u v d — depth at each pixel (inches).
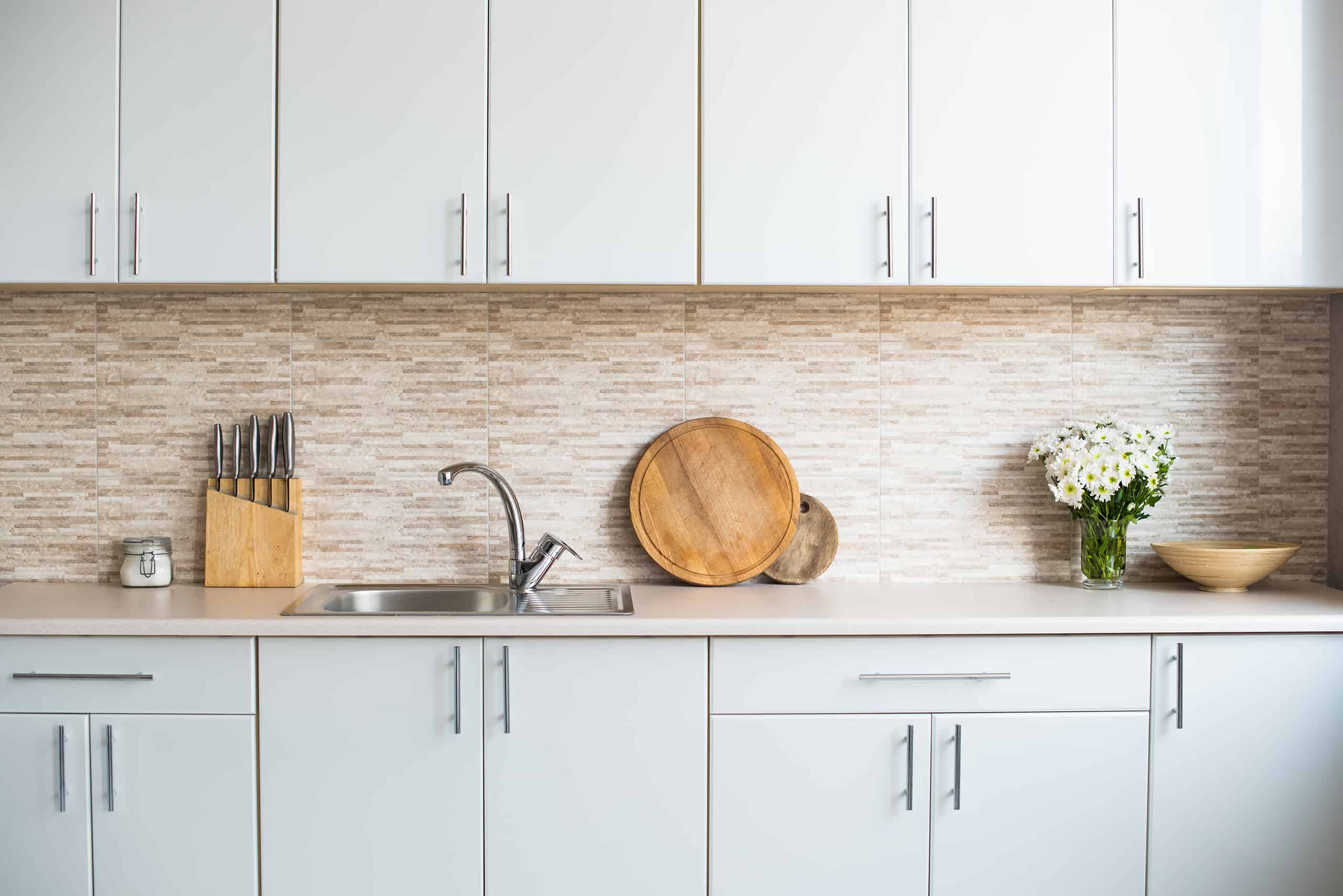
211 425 90.4
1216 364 92.4
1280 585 89.9
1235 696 76.7
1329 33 81.5
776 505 89.5
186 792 74.7
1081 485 85.4
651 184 79.3
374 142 78.9
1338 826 77.0
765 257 79.6
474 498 90.9
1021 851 76.5
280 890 75.0
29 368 90.0
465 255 78.7
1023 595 85.4
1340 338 90.6
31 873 74.5
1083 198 80.3
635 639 75.4
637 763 75.4
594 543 91.3
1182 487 92.4
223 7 78.7
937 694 76.0
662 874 75.5
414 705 75.1
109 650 74.5
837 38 79.6
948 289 85.0
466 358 90.7
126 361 90.1
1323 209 81.4
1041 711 76.4
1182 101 80.6
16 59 78.6
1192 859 76.9
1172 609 78.8
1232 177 80.8
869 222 79.8
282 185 78.7
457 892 75.4
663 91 79.3
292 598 83.3
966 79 79.8
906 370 91.8
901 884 76.2
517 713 75.1
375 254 79.0
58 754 74.4
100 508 90.5
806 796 75.8
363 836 75.1
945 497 92.3
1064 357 92.0
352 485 90.7
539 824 75.4
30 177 78.5
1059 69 80.1
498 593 87.8
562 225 79.2
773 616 75.9
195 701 74.5
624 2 79.3
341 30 78.7
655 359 91.0
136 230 78.4
